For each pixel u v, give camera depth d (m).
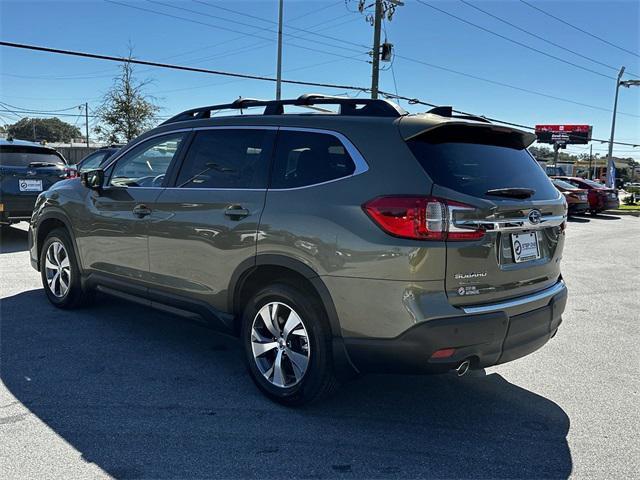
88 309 5.79
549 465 3.06
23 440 3.17
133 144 4.91
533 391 4.09
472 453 3.17
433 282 3.03
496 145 3.65
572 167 59.47
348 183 3.32
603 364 4.69
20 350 4.58
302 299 3.46
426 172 3.11
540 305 3.59
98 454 3.04
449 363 3.10
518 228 3.38
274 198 3.62
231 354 4.62
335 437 3.30
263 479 2.85
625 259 10.58
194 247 4.08
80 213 5.21
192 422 3.43
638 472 3.00
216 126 4.26
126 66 27.61
